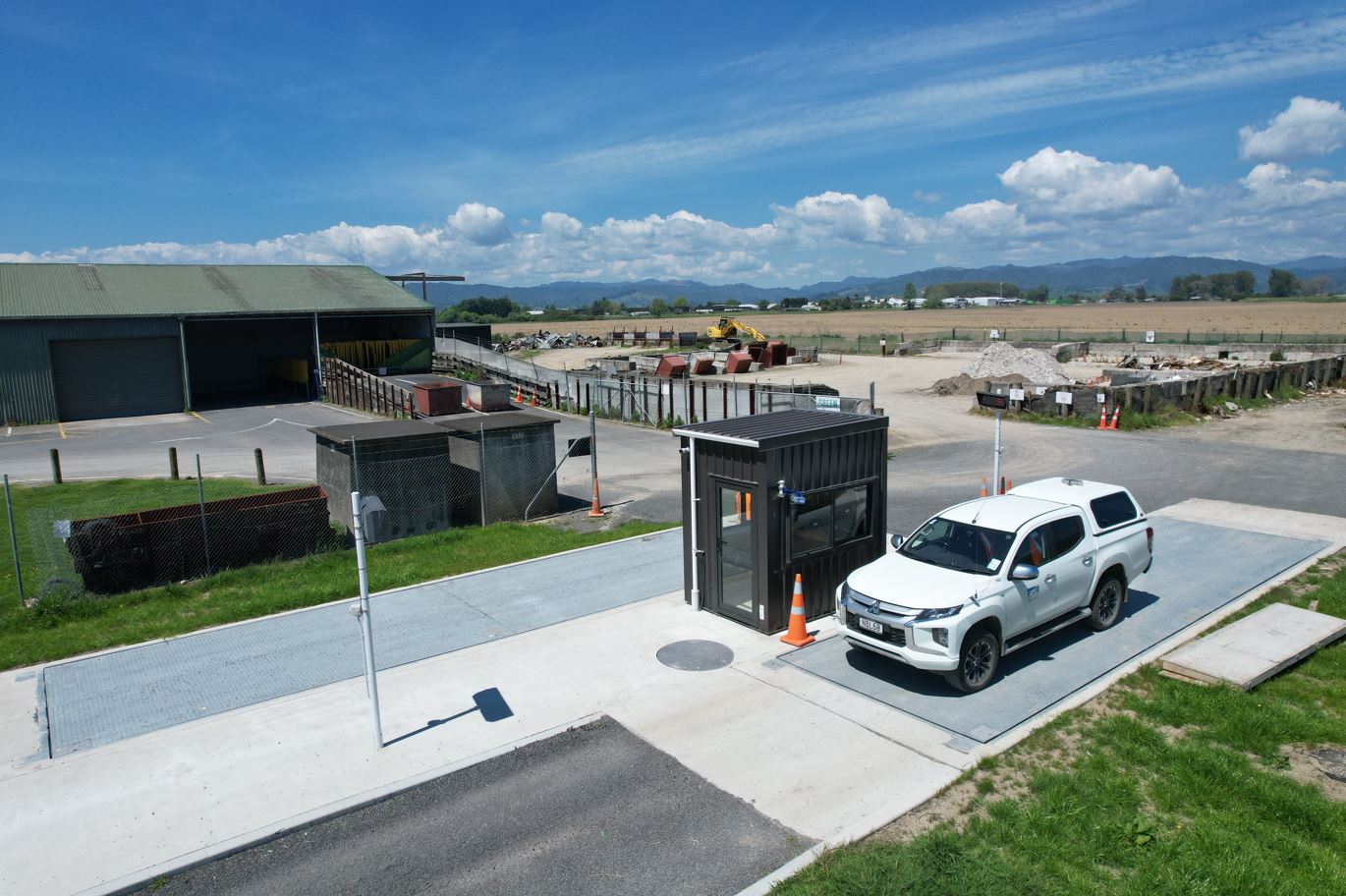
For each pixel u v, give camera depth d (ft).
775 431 36.91
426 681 32.73
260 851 22.56
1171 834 21.08
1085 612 34.63
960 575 31.35
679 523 57.00
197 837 22.93
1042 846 20.83
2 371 113.09
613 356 220.02
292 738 28.40
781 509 36.04
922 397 126.93
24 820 23.90
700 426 39.04
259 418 115.85
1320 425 93.50
